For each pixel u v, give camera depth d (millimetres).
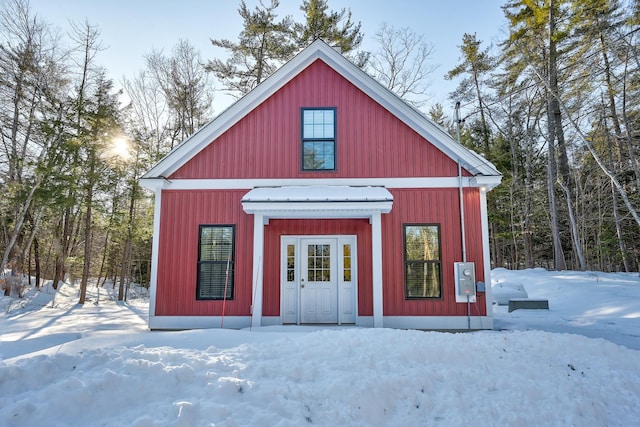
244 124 9344
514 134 25359
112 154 17844
